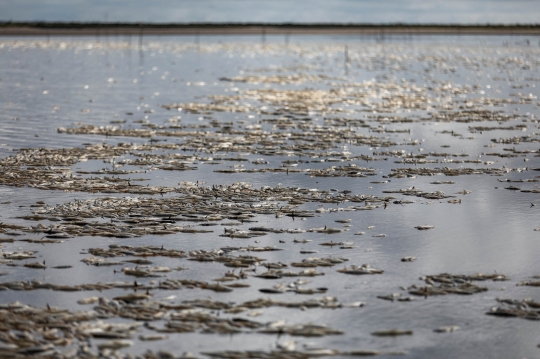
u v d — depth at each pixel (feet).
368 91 170.09
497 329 42.78
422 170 83.35
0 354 37.83
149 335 40.83
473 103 146.30
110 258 53.47
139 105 142.41
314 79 206.39
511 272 51.83
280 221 62.85
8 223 61.77
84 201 68.23
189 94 164.25
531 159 90.58
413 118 124.36
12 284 47.96
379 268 52.16
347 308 45.14
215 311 43.98
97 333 40.73
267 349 39.42
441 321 43.73
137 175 80.12
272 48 397.39
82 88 175.11
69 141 100.99
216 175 80.18
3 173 79.71
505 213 66.59
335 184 76.48
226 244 56.65
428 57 313.12
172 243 56.80
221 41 477.77
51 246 56.29
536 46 407.85
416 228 61.72
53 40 444.96
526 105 143.43
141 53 322.96
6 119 121.39
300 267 51.85
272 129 111.65
